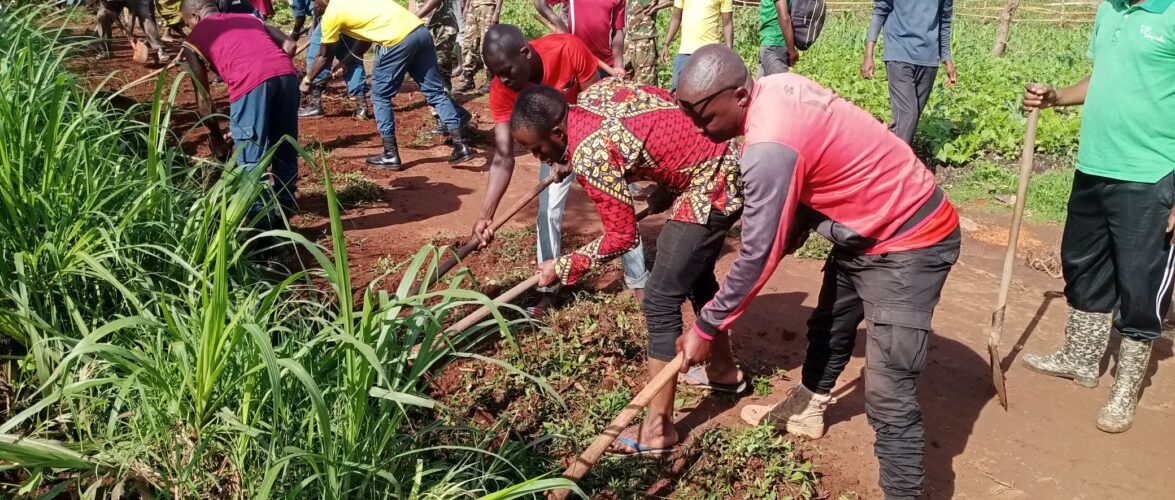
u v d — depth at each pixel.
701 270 3.42
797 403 3.80
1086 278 4.18
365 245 5.67
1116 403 3.93
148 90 8.88
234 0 7.39
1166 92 3.53
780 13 7.70
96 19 11.09
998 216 6.75
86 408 3.12
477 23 9.88
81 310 3.60
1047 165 7.96
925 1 7.02
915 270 2.97
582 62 4.76
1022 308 5.16
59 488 2.76
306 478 2.74
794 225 3.36
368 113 8.99
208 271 3.72
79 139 4.09
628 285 4.57
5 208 3.58
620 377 4.17
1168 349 4.71
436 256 3.04
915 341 2.99
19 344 3.57
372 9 6.93
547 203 4.62
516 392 4.00
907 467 3.07
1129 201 3.70
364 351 2.49
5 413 3.29
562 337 4.41
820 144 2.79
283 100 5.29
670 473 3.56
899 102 7.32
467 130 8.48
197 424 2.85
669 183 3.35
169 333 3.07
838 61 11.47
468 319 3.97
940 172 7.86
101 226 3.70
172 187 4.02
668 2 8.41
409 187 6.90
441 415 3.76
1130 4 3.63
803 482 3.49
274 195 3.85
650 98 3.25
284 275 5.09
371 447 2.87
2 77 4.34
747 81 2.77
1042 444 3.87
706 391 4.16
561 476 3.26
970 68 11.00
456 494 2.87
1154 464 3.75
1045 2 20.12
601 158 3.11
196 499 2.88
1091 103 3.82
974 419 4.04
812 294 5.20
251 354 2.89
